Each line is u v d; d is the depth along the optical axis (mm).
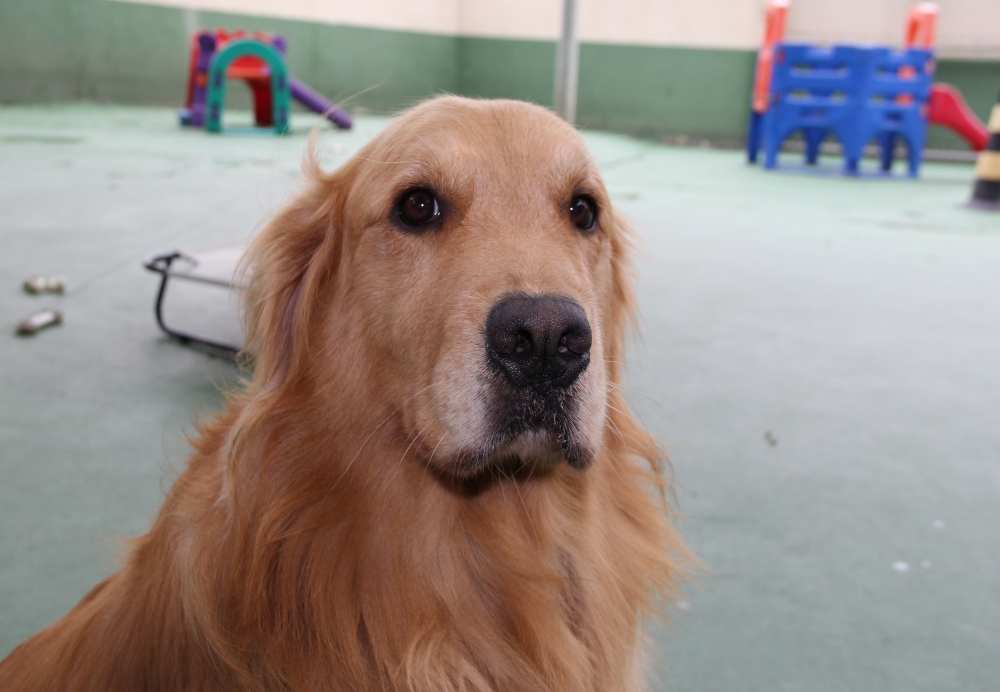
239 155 9680
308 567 1595
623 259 2104
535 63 16625
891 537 2604
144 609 1633
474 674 1625
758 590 2350
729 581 2383
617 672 1783
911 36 12602
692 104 15461
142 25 14281
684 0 15055
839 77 11406
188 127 12219
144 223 6035
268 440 1646
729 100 15258
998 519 2711
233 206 6758
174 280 4730
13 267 4754
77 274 4730
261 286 1773
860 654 2109
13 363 3529
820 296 5238
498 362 1425
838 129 11570
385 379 1614
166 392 3361
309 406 1685
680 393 3631
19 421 3055
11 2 12922
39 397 3254
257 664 1540
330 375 1675
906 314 4941
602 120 16078
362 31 16266
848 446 3195
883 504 2791
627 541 1913
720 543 2555
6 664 1854
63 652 1743
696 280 5488
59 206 6422
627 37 15508
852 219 8102
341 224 1740
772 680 2025
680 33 15203
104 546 2381
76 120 12195
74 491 2646
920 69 11367
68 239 5469
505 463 1622
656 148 14359
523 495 1703
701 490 2846
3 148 9188
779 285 5457
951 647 2135
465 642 1663
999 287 5621
